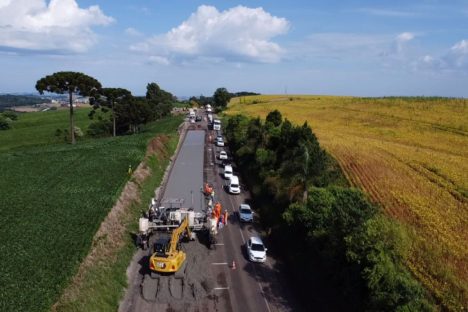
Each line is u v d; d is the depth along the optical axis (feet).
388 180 140.67
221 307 81.92
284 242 114.62
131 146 201.57
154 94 446.60
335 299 84.58
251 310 82.02
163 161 201.77
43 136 302.25
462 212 112.78
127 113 315.17
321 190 106.83
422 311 69.15
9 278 74.08
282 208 129.08
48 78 226.58
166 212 112.16
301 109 404.98
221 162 218.79
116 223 110.63
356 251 78.54
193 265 96.43
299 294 90.43
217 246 112.16
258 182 166.20
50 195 122.31
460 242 95.04
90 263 85.81
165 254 87.10
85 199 119.14
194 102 634.84
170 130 291.58
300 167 121.19
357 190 103.60
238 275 96.48
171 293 83.82
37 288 71.61
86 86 237.25
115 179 142.31
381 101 403.75
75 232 95.66
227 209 145.38
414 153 183.21
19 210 108.37
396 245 78.02
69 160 171.22
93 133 323.57
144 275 92.32
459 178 142.20
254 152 193.67
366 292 77.20
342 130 270.26
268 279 96.07
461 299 74.49
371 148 193.26
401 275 73.61
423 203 118.01
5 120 367.25
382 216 88.74
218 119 369.09
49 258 82.79
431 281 79.92
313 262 98.68
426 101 376.48
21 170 152.87
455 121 281.54
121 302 81.10
